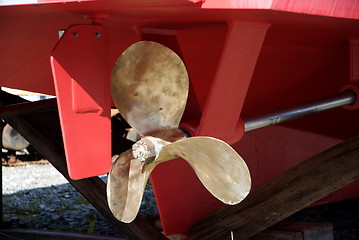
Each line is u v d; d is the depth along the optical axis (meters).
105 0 1.84
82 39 2.17
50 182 7.59
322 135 4.16
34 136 3.70
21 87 3.72
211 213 3.56
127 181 2.34
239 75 2.53
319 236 3.53
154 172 3.44
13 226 4.95
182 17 2.33
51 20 2.42
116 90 2.40
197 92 3.22
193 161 2.23
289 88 3.63
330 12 2.15
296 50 3.30
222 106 2.57
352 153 3.14
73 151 2.17
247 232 3.33
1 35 2.91
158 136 2.48
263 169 4.04
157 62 2.47
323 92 3.71
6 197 6.46
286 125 4.05
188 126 2.62
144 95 2.47
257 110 3.73
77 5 1.94
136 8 2.00
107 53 2.31
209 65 3.12
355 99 3.39
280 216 3.22
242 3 1.93
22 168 8.84
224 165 2.07
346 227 4.70
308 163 3.26
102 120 2.28
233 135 2.77
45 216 5.43
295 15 2.12
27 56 3.29
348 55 3.43
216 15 2.21
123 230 3.35
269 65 3.42
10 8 2.04
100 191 3.39
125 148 3.93
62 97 2.12
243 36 2.42
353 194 4.51
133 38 2.96
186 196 3.61
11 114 3.72
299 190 3.20
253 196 3.38
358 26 2.58
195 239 3.57
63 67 2.12
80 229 4.89
